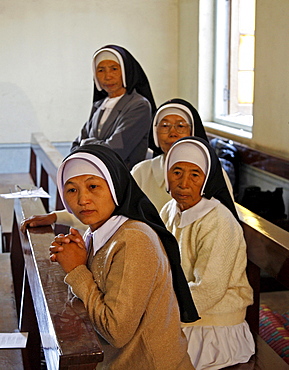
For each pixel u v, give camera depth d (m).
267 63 5.04
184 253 2.55
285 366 2.46
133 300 1.75
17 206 3.66
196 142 2.50
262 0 5.04
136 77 4.13
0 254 4.13
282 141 4.86
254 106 5.38
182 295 2.09
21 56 7.29
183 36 7.32
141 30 7.46
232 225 2.49
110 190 1.89
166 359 1.89
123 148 3.92
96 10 7.31
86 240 2.04
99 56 4.07
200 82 6.87
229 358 2.45
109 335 1.75
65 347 1.50
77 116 7.54
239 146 5.53
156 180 3.18
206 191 2.52
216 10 6.68
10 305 3.25
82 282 1.82
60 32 7.30
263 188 5.32
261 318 3.79
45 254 2.30
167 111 3.13
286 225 4.80
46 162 5.45
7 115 7.41
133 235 1.81
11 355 2.61
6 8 7.13
